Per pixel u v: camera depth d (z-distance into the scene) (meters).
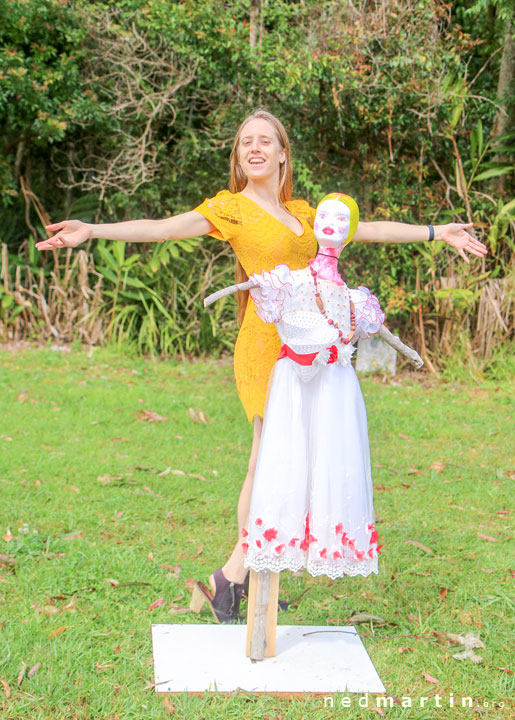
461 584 3.65
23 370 8.21
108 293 9.67
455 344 8.94
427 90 8.09
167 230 2.94
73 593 3.43
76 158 10.26
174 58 9.23
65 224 2.73
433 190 9.12
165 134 10.15
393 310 8.72
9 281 9.88
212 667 2.86
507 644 3.12
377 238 3.32
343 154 9.02
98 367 8.68
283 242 3.10
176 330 9.77
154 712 2.58
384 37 8.03
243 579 3.27
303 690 2.73
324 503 2.84
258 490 2.86
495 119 9.52
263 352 3.11
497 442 6.32
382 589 3.63
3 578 3.53
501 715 2.65
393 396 7.85
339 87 7.98
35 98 8.92
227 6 8.93
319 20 8.44
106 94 9.52
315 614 3.38
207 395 7.61
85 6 9.28
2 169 9.74
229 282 9.80
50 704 2.60
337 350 2.88
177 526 4.34
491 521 4.53
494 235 8.84
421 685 2.83
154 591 3.52
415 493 5.02
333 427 2.87
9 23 8.84
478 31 9.73
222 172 9.83
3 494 4.66
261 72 8.39
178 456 5.63
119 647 3.00
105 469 5.22
